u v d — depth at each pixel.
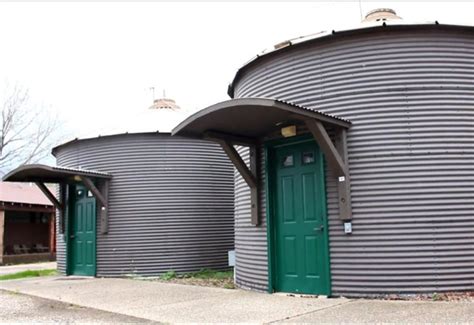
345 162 6.28
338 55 6.62
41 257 20.73
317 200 6.64
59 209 11.66
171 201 10.77
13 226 21.81
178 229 10.73
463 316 4.77
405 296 5.90
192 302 6.37
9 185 22.38
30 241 22.52
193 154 11.13
